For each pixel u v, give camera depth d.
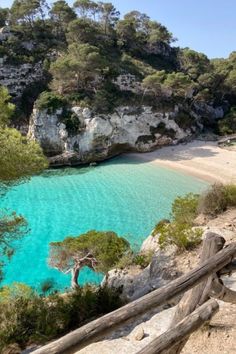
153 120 63.25
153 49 92.56
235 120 72.88
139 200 39.56
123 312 3.20
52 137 58.66
